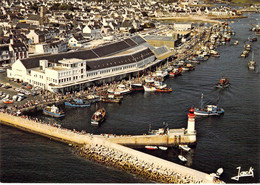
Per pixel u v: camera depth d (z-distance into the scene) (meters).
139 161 178.75
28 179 166.75
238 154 195.38
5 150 196.88
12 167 177.62
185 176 164.62
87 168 176.75
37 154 192.38
